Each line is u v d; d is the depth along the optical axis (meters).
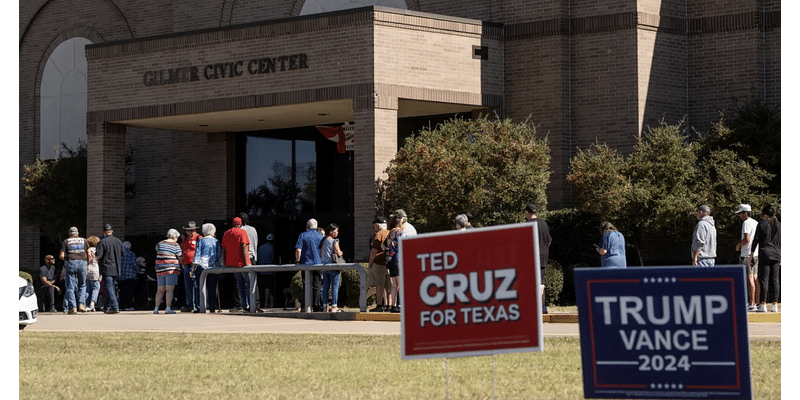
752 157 25.33
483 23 27.94
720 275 8.73
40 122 37.41
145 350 15.51
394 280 21.52
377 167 25.77
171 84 28.89
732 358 8.66
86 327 20.33
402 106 27.75
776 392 10.48
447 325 9.73
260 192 32.56
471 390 11.05
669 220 24.58
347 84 26.17
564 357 13.77
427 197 24.91
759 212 24.58
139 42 29.42
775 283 20.86
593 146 27.66
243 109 27.91
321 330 18.84
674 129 25.36
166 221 34.25
